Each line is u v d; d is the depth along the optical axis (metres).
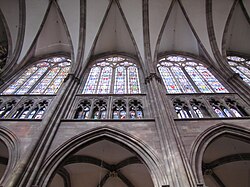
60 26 20.80
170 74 18.12
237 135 10.62
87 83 16.56
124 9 20.23
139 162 11.93
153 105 12.46
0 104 13.41
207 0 19.69
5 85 15.77
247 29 20.55
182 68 19.19
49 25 20.59
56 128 10.60
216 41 19.22
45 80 17.14
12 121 11.18
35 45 20.28
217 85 15.98
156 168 8.70
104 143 11.28
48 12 19.97
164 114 11.11
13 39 19.38
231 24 20.48
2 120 11.18
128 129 10.78
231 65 19.64
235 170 12.91
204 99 13.80
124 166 12.39
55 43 21.53
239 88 14.39
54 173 8.73
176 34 21.44
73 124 11.10
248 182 13.25
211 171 12.42
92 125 11.08
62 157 9.30
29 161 8.34
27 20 19.81
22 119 11.27
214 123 11.15
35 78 17.45
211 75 17.67
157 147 9.62
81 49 18.88
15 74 17.52
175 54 21.77
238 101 13.45
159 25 20.41
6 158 11.75
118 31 21.23
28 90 15.49
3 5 19.19
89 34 20.06
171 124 10.55
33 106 13.17
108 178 13.18
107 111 12.73
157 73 16.67
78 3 19.72
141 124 11.13
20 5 19.27
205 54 19.44
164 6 20.19
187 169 8.01
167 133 9.84
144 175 13.12
